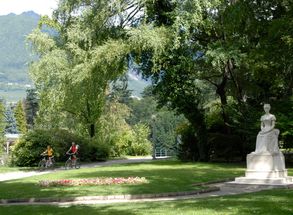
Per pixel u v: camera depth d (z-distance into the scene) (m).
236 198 14.38
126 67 38.62
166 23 37.97
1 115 46.62
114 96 60.22
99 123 58.75
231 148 39.78
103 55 33.47
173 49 36.00
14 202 15.63
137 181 19.95
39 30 37.75
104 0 34.47
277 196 14.37
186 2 34.50
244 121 35.62
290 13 26.48
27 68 38.62
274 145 20.02
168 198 15.80
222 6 34.16
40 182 19.94
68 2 35.41
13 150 41.12
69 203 14.97
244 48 34.44
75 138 48.38
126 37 35.72
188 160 41.81
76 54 33.94
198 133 39.91
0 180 26.30
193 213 11.34
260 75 33.75
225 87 43.12
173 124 83.06
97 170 29.31
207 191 17.42
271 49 28.31
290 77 35.09
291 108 32.50
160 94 39.50
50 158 37.81
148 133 74.75
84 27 34.69
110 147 56.28
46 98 36.25
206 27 35.91
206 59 35.47
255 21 29.05
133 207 12.98
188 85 38.84
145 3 35.72
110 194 16.08
